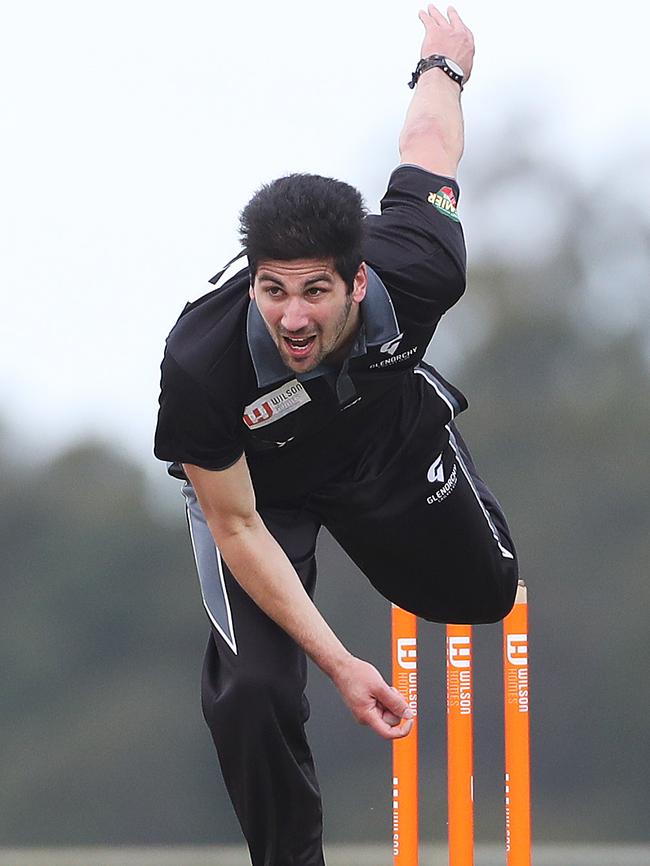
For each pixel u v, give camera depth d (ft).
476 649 179.22
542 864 159.12
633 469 210.38
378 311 43.39
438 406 49.90
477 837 177.37
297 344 40.29
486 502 53.36
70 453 219.00
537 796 191.72
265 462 46.62
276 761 45.03
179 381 42.50
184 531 215.31
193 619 211.82
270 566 44.55
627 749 193.47
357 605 189.37
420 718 181.68
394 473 48.88
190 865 163.53
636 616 200.03
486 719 178.19
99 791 203.41
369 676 43.78
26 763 205.36
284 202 39.29
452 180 46.80
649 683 195.83
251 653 44.88
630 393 215.72
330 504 48.75
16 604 213.46
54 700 209.15
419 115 48.01
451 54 49.34
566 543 205.87
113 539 214.69
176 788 203.31
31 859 177.27
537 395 216.74
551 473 211.20
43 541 215.10
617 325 220.84
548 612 201.05
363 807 184.44
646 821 190.29
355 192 40.19
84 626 212.23
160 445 43.80
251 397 43.21
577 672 197.47
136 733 205.77
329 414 44.78
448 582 51.67
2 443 218.38
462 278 45.37
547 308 221.25
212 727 45.39
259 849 47.19
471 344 220.43
